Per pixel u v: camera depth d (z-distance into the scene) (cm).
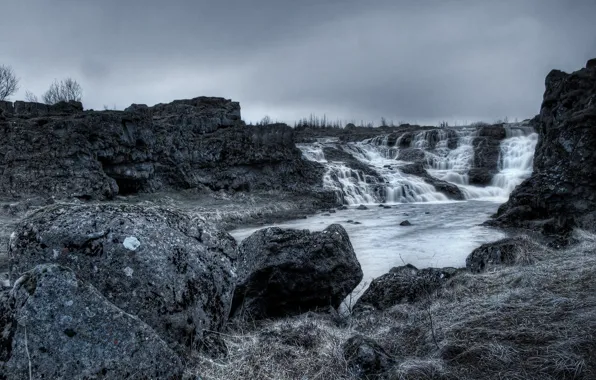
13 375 292
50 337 303
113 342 314
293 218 2216
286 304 696
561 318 452
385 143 4519
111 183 2075
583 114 1317
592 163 1269
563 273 611
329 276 707
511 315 477
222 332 441
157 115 3181
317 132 5984
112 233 388
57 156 1919
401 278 755
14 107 2322
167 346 336
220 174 2698
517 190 1675
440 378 367
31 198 1769
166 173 2475
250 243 715
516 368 367
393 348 449
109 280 375
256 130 2958
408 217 2211
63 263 375
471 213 2342
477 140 4016
